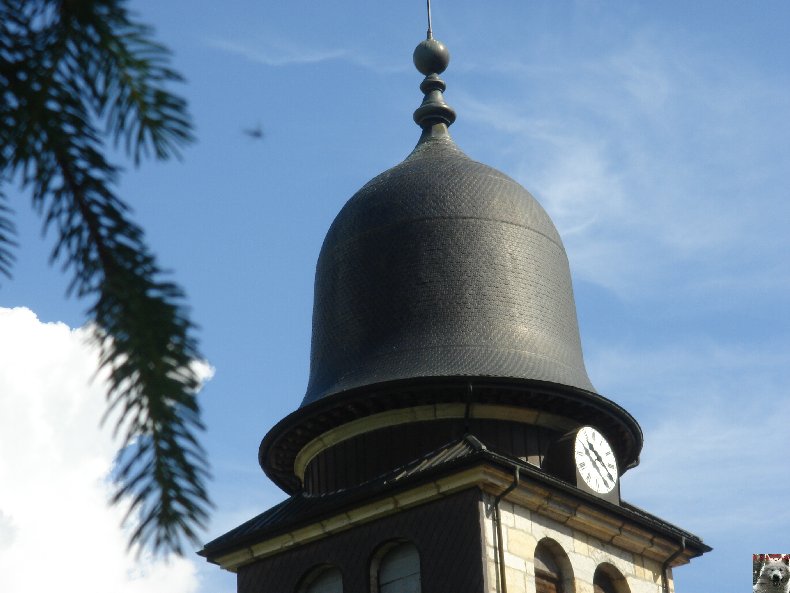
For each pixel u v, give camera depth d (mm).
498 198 46812
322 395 43688
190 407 5871
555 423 43312
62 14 6023
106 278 5973
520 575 39375
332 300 46125
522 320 44656
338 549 41812
